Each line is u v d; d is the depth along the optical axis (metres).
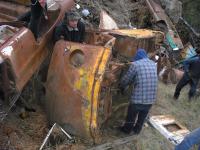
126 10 10.84
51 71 5.26
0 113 4.59
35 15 5.04
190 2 15.39
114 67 5.42
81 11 8.22
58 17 5.76
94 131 5.11
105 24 7.36
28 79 4.86
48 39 5.50
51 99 5.26
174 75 9.12
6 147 4.65
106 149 5.34
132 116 5.76
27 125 5.18
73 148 5.05
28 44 4.84
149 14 11.48
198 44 13.40
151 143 6.02
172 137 6.42
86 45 5.11
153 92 5.63
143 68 5.51
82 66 5.02
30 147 4.80
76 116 5.10
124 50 6.34
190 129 7.09
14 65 4.39
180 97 8.37
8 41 4.50
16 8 6.24
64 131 5.18
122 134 5.95
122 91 5.66
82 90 4.99
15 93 4.60
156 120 6.86
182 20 13.48
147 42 6.67
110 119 5.93
